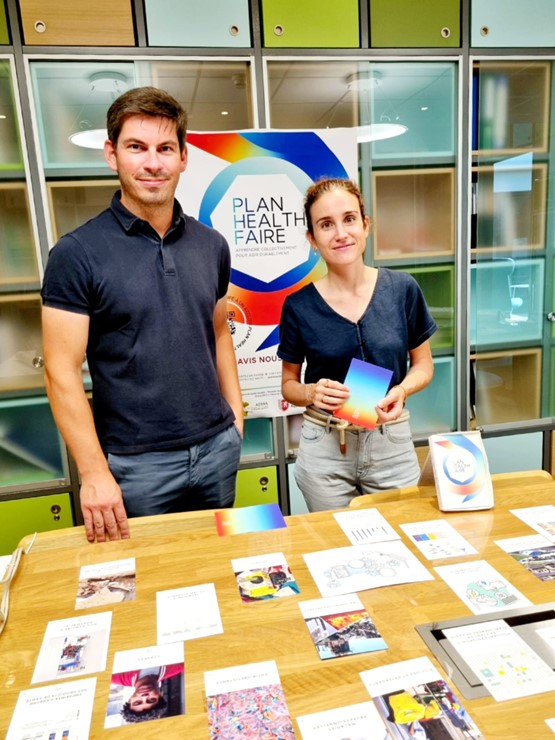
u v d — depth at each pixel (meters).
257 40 2.18
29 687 0.72
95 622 0.85
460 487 1.17
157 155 1.25
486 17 2.35
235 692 0.69
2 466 2.30
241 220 2.30
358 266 1.44
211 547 1.06
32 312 2.25
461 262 2.54
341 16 2.23
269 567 0.97
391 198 2.52
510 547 1.01
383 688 0.69
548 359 2.75
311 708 0.66
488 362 2.71
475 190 2.51
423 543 1.03
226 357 1.67
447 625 0.80
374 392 1.36
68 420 1.27
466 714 0.64
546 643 0.75
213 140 2.22
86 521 1.21
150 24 2.09
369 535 1.07
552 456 2.79
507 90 2.47
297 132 2.28
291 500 2.53
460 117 2.41
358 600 0.86
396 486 1.54
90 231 1.29
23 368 2.28
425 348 1.64
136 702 0.68
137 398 1.36
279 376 2.44
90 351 1.38
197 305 1.39
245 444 2.52
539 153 2.56
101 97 2.15
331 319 1.47
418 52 2.32
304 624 0.81
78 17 2.04
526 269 2.66
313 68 2.28
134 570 0.99
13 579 0.98
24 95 2.05
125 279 1.29
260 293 2.37
